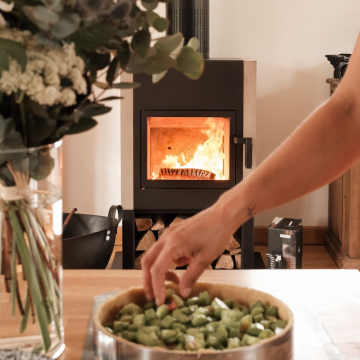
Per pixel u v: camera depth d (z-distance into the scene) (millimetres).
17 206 625
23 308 639
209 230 726
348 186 2531
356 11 2854
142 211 2355
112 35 608
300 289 890
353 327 757
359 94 813
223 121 2389
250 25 2865
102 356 623
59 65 574
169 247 710
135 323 660
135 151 2311
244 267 2418
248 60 2277
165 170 2367
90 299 855
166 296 742
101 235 1922
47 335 655
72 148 2912
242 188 768
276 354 603
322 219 3031
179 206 2342
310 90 2916
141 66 707
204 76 2275
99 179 2947
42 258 650
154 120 2373
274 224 2422
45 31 564
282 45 2881
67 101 597
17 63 551
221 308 700
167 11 2432
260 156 2969
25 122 618
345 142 810
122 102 2283
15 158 608
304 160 794
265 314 699
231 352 574
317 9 2852
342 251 2602
